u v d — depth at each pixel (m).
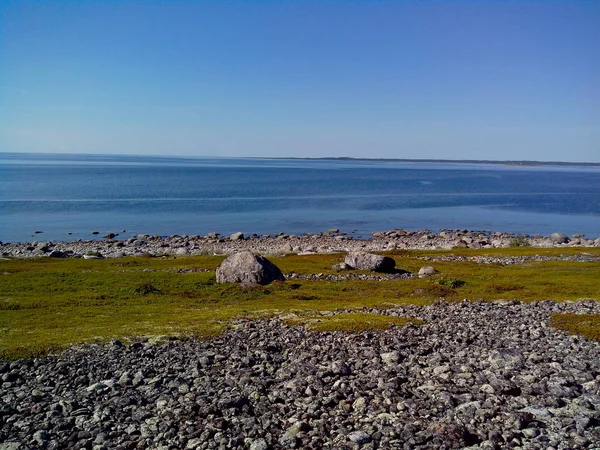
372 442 13.76
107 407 16.42
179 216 135.25
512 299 36.97
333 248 85.38
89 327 27.12
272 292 39.00
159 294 37.78
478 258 66.50
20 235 102.44
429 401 16.55
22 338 24.59
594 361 20.52
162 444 14.01
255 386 18.14
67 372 20.05
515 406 16.08
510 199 194.00
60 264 57.19
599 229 123.25
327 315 30.75
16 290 38.56
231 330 26.53
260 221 129.38
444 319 29.39
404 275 50.09
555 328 26.67
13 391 18.08
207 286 40.56
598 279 47.34
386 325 27.02
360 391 17.41
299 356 21.83
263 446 13.62
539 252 73.81
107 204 157.25
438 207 165.38
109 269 52.69
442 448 13.40
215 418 15.42
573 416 15.30
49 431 14.89
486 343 23.62
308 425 14.88
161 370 20.11
